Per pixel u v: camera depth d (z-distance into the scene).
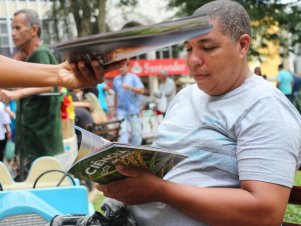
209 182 1.84
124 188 1.64
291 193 2.10
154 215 1.88
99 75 1.55
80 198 2.46
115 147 1.46
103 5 19.92
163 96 11.52
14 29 4.18
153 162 1.61
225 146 1.84
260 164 1.71
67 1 19.61
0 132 5.10
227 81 1.84
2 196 2.39
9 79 1.70
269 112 1.75
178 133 1.97
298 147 1.78
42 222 2.34
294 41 14.29
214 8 1.81
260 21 13.45
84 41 1.41
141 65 18.66
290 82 14.35
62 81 1.67
